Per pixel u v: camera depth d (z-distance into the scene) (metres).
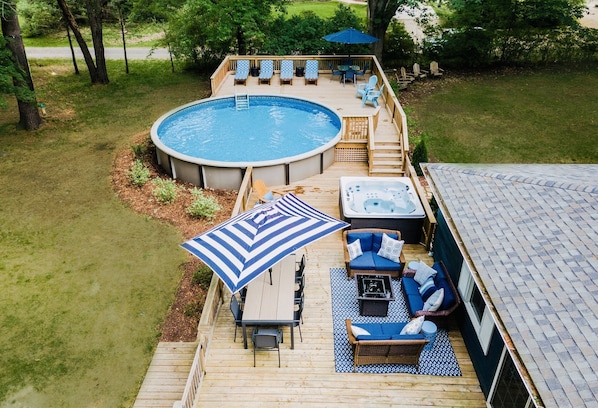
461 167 10.66
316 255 12.44
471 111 23.44
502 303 6.76
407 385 8.85
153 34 37.00
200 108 21.86
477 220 8.70
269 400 8.58
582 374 5.46
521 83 26.95
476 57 29.12
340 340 9.84
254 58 25.30
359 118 16.88
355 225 12.70
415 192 13.75
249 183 15.16
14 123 21.30
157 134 19.12
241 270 8.41
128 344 10.51
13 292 11.88
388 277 10.90
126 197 15.75
